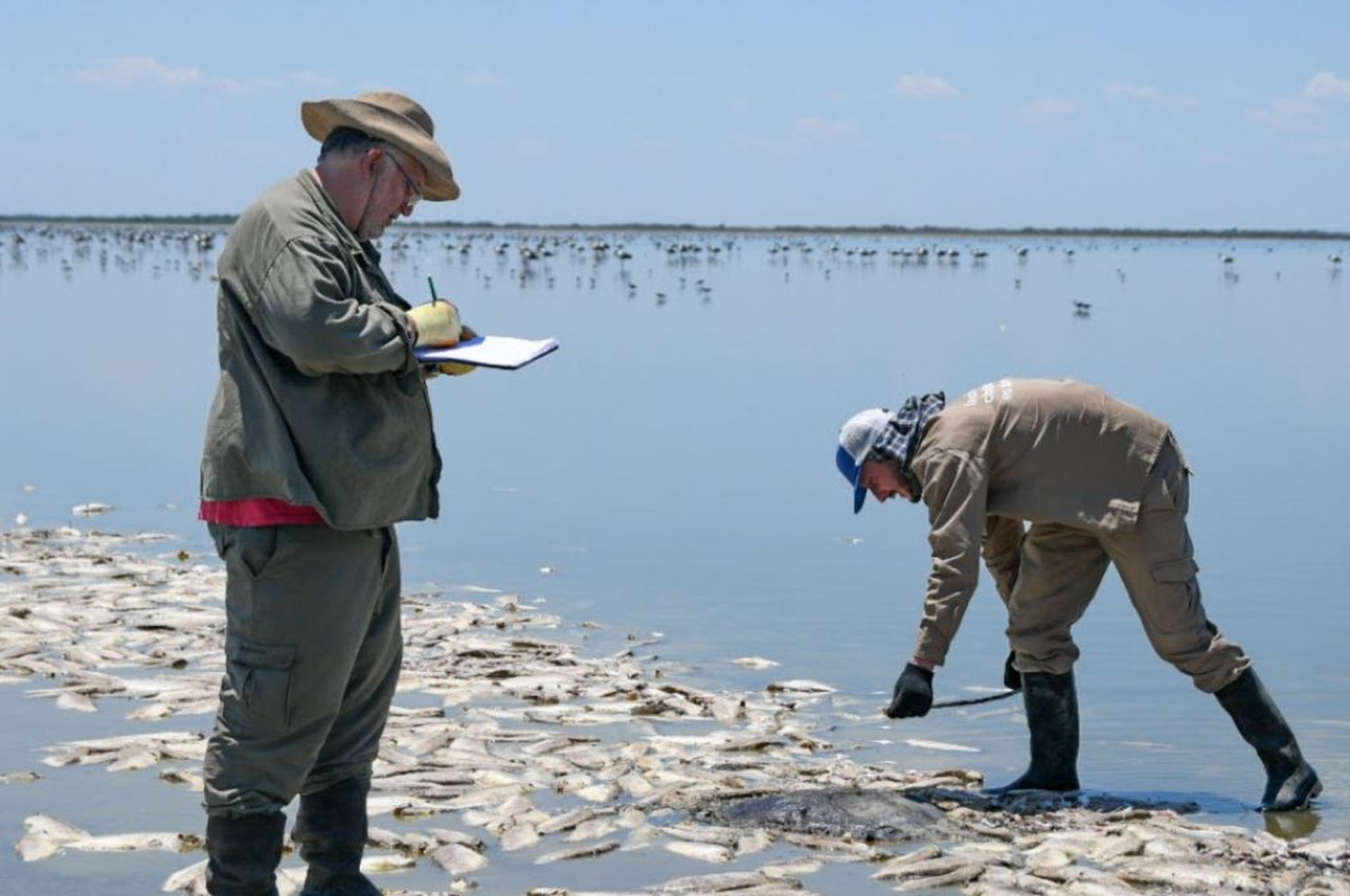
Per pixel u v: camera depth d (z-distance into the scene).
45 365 26.80
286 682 4.81
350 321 4.68
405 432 4.89
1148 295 54.03
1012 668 7.36
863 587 11.51
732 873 5.85
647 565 12.20
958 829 6.46
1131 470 6.80
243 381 4.82
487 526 13.68
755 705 8.53
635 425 20.38
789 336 34.62
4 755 7.19
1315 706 8.61
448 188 5.11
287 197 4.87
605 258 93.62
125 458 17.11
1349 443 18.89
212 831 4.95
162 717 7.82
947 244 180.50
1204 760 7.73
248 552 4.78
